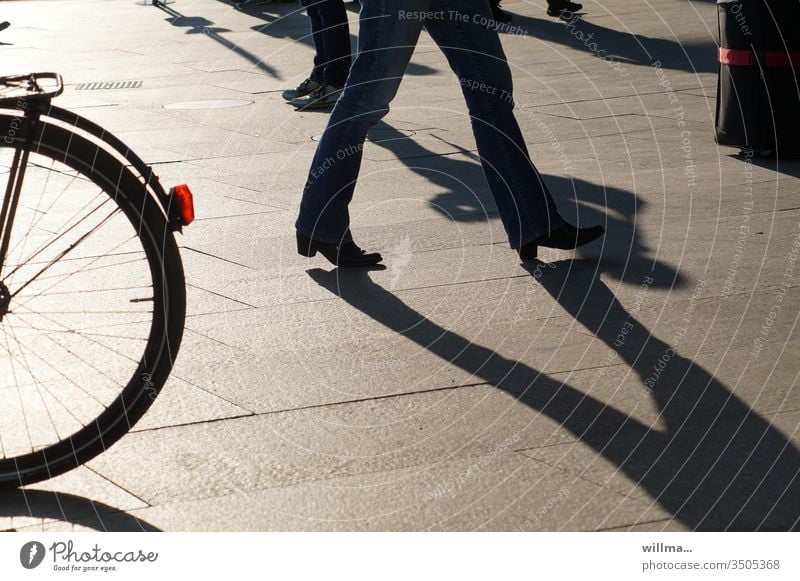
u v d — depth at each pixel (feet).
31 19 50.85
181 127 23.53
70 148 8.27
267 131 22.91
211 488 8.45
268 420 9.59
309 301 12.61
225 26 45.21
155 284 8.41
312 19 25.38
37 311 10.87
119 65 34.19
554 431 9.32
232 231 15.53
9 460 8.49
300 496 8.32
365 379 10.44
